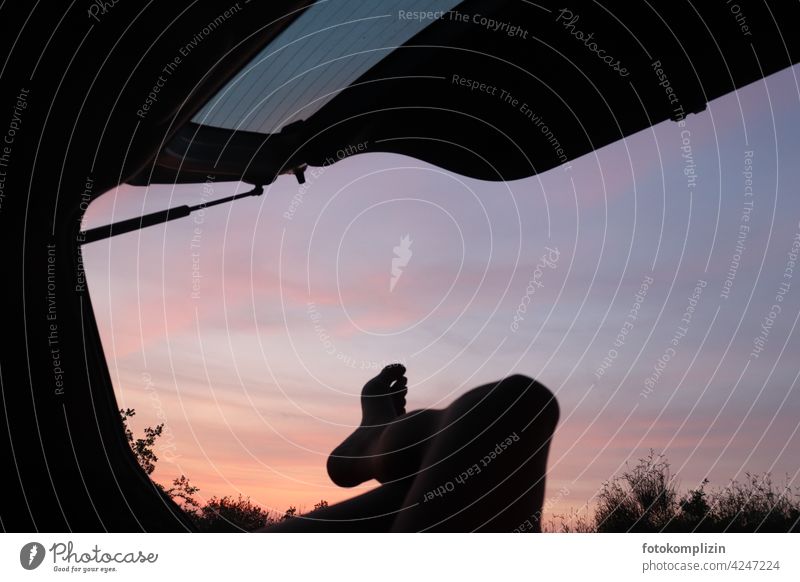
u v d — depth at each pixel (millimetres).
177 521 1067
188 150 1562
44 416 890
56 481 902
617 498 1692
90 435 943
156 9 846
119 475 992
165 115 964
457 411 801
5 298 857
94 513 943
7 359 858
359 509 1056
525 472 749
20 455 872
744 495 1736
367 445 1144
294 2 960
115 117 911
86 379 944
